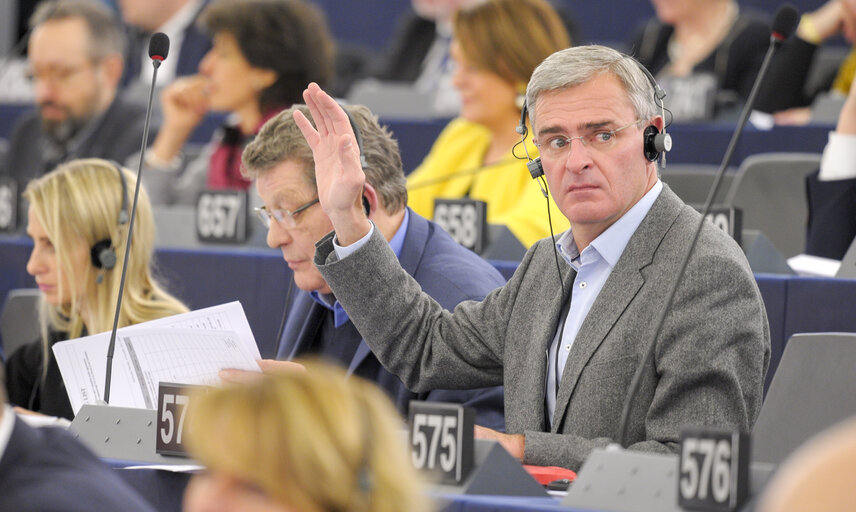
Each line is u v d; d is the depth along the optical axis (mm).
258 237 11289
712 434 4648
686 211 6508
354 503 2953
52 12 14922
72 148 14617
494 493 5172
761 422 6535
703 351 6031
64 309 8875
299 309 8227
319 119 6898
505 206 11281
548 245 7059
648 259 6387
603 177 6371
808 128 13367
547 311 6762
